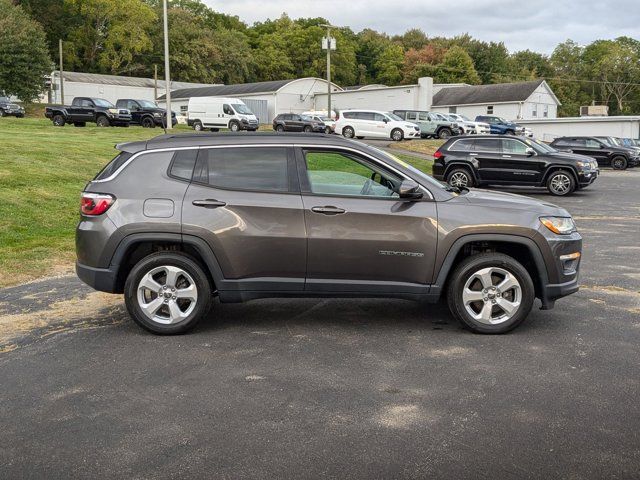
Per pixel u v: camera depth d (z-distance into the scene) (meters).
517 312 5.61
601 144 32.97
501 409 4.03
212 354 5.14
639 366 4.82
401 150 33.88
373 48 115.31
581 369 4.75
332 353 5.14
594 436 3.65
